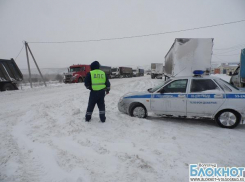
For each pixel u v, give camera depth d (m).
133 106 5.54
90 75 4.52
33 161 2.77
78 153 3.01
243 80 8.35
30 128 4.29
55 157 2.88
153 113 5.32
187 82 5.00
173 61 9.95
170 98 5.06
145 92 5.52
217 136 4.02
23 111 6.30
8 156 2.89
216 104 4.62
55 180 2.30
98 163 2.69
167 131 4.32
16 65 14.11
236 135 4.10
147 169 2.54
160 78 34.34
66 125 4.40
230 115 4.57
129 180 2.28
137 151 3.09
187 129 4.52
